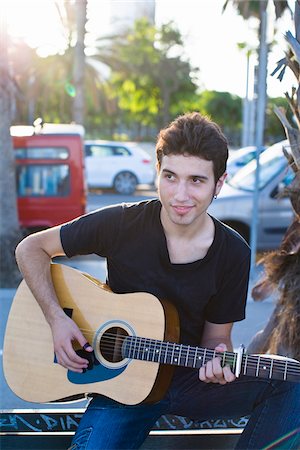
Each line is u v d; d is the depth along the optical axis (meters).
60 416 3.26
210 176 2.78
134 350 2.94
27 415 3.26
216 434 3.24
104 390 2.98
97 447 2.82
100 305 3.05
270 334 3.78
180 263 2.93
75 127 13.26
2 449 3.25
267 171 11.38
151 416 2.97
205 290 2.94
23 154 12.28
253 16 13.40
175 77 36.00
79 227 3.03
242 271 2.97
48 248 3.08
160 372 2.91
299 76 3.60
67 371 3.08
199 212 2.81
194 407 3.01
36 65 27.92
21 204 12.30
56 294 3.12
